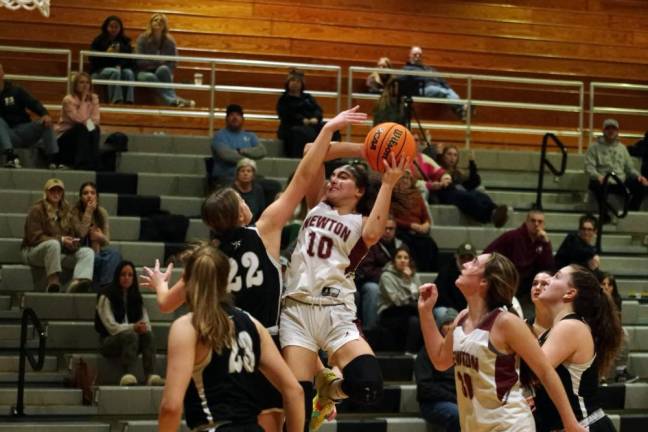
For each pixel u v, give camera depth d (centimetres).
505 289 644
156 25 1684
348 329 661
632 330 1324
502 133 1920
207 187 1458
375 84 1834
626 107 2092
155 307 1241
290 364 650
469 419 654
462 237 1445
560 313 691
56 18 1834
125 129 1689
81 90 1480
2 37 1809
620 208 1631
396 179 670
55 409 1099
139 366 1154
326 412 682
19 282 1247
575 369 675
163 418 507
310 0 1955
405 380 1191
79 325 1193
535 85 2036
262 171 1511
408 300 1223
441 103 1822
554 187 1664
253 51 1923
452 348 680
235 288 627
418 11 2009
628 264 1496
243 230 635
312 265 662
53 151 1450
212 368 529
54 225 1248
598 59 2089
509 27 2052
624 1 2117
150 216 1391
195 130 1727
